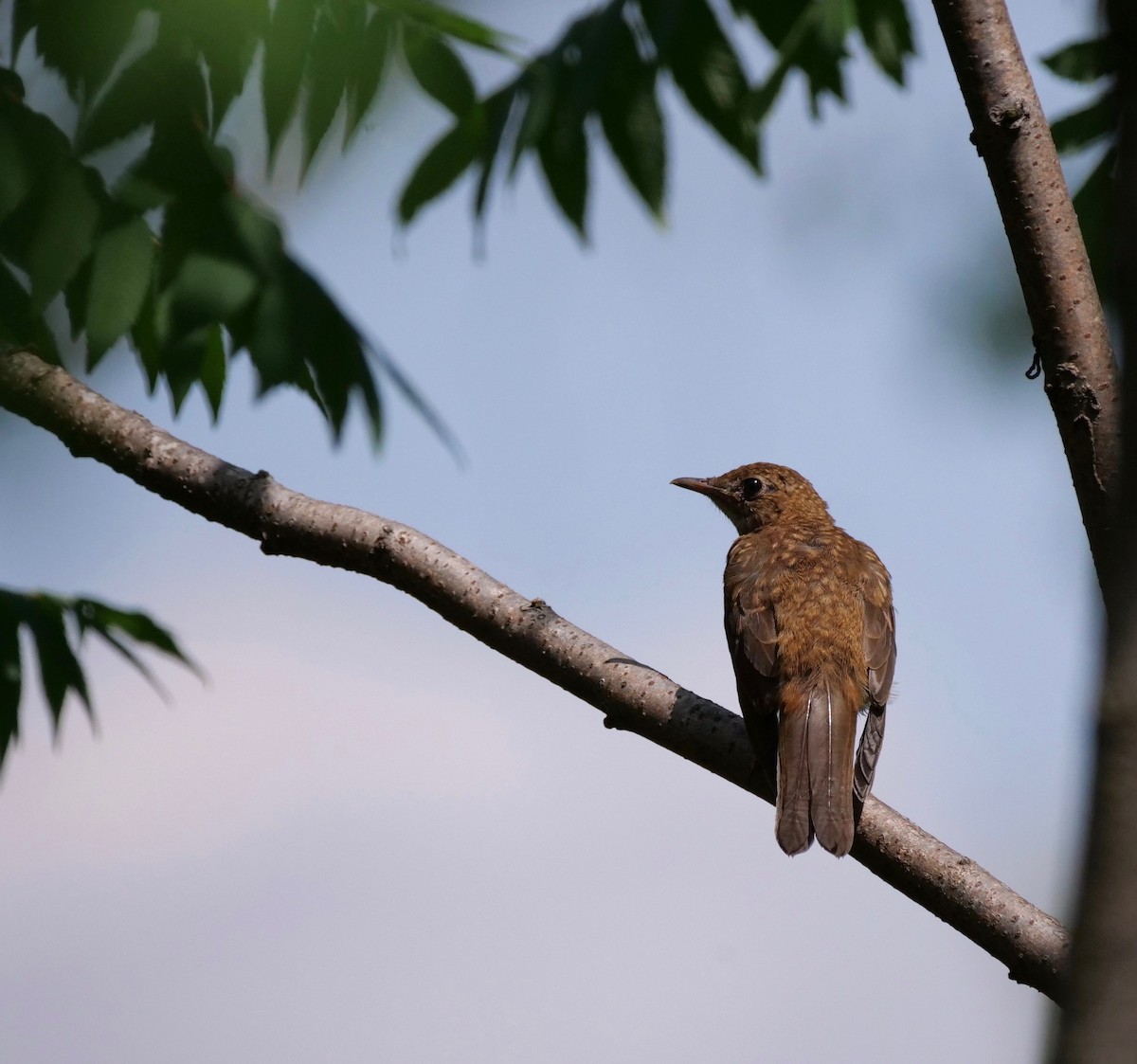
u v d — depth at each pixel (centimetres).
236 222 950
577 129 1100
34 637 1062
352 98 910
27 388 938
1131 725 373
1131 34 429
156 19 866
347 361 978
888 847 898
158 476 948
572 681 962
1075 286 757
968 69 779
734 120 1107
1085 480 743
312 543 948
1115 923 361
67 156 908
